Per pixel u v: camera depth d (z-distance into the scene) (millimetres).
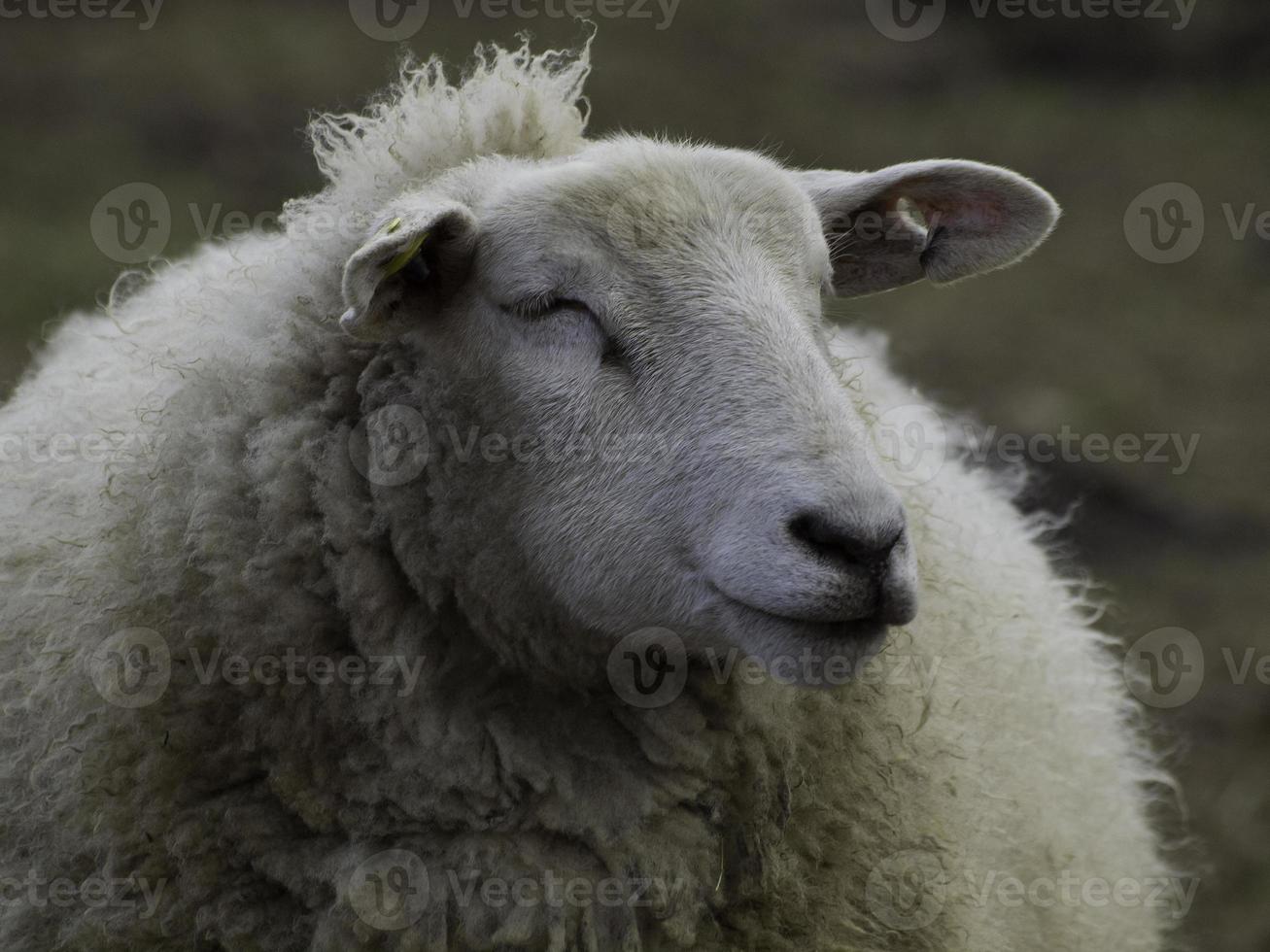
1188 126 34969
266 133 29062
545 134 7520
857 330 11203
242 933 6508
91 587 6789
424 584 6605
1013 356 23781
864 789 7148
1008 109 35531
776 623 6234
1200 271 28203
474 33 33656
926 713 7113
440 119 7500
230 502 6691
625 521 6473
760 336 6535
